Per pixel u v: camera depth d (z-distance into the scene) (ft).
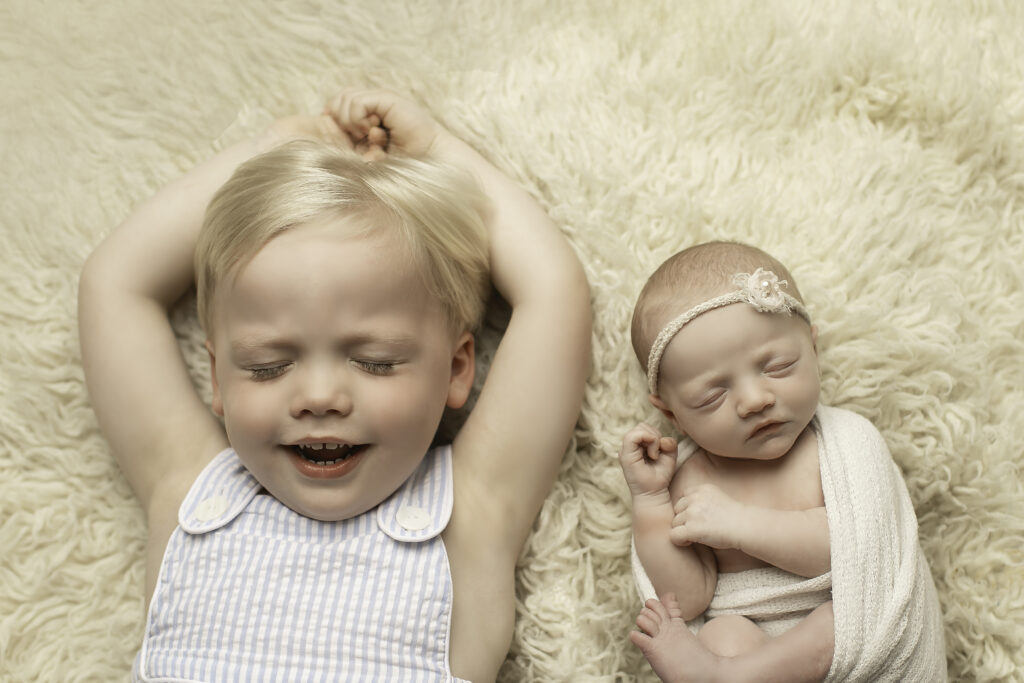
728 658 3.64
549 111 4.53
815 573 3.75
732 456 3.86
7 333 4.43
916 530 3.83
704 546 3.95
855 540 3.66
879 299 4.24
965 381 4.21
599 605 4.15
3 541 4.23
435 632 3.62
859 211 4.34
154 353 4.16
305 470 3.68
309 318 3.58
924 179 4.50
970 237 4.43
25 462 4.34
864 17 4.64
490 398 4.04
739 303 3.74
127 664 4.17
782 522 3.74
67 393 4.38
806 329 3.87
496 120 4.51
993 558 4.13
